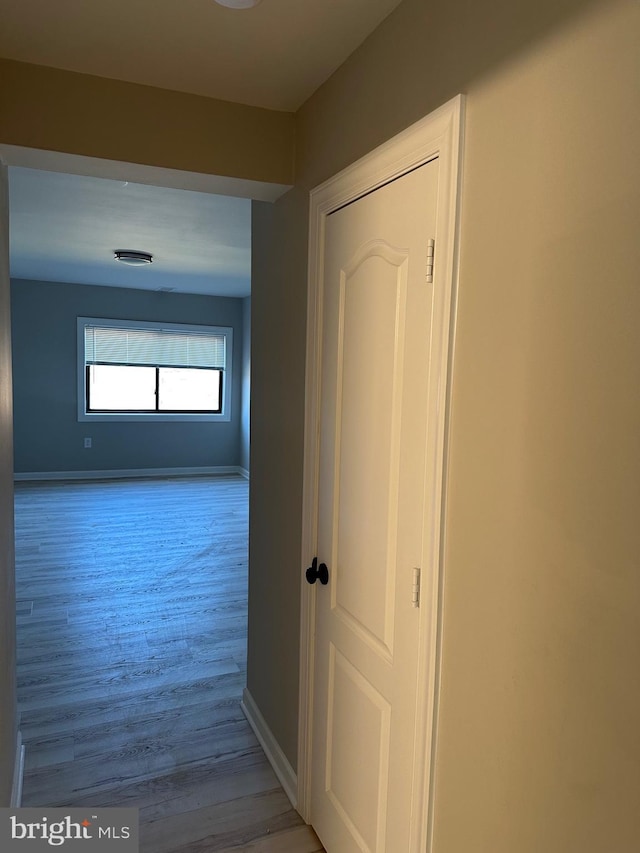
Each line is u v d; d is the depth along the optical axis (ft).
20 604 12.58
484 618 3.70
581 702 2.99
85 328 24.88
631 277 2.65
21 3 4.66
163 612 12.37
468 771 3.91
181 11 4.74
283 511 7.27
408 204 4.49
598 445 2.85
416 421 4.47
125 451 26.18
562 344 3.05
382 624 5.09
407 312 4.55
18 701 8.95
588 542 2.92
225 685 9.62
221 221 13.32
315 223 6.08
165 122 6.10
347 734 5.78
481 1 3.62
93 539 17.24
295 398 6.82
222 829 6.59
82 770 7.45
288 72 5.73
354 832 5.65
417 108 4.34
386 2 4.56
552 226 3.10
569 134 2.98
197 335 26.96
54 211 12.63
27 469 24.73
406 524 4.65
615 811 2.79
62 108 5.73
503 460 3.49
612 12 2.72
